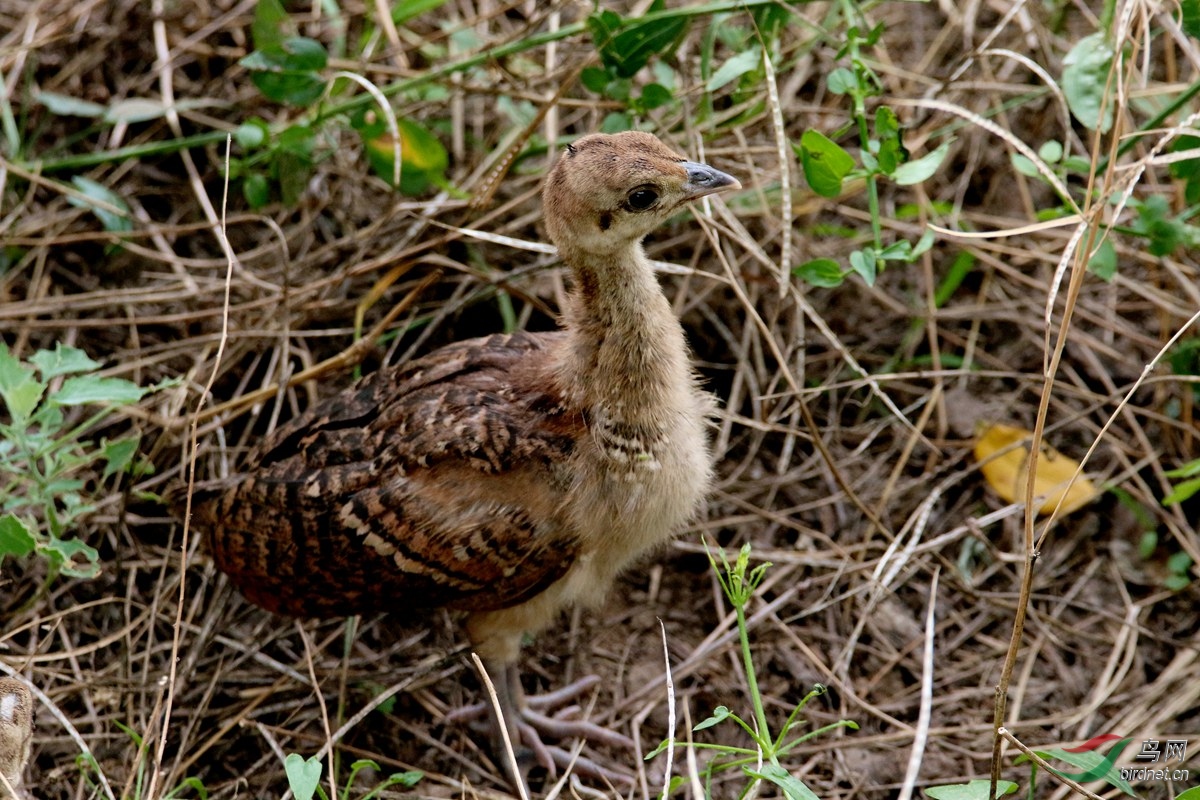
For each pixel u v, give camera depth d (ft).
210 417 33.55
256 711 29.94
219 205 37.78
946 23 40.81
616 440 26.08
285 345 32.40
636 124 34.58
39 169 36.01
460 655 30.66
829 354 36.24
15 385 28.43
